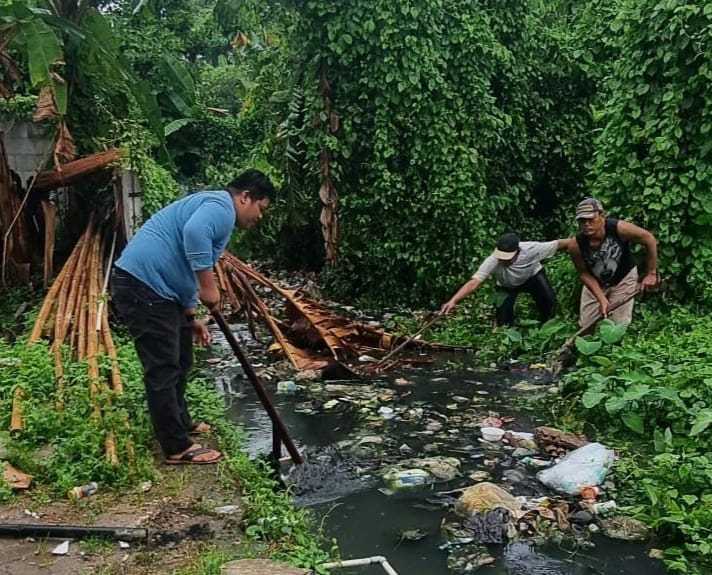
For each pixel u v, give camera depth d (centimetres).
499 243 746
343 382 692
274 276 1202
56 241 971
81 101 938
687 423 504
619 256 658
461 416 588
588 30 1095
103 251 854
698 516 384
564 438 517
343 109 951
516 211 1082
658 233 723
